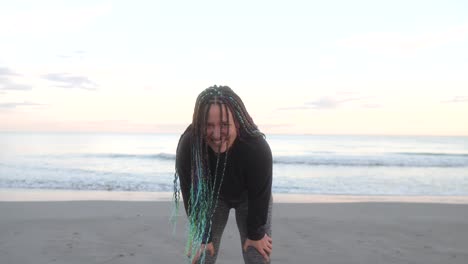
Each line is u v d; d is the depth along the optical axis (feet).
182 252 14.93
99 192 37.04
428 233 18.12
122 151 113.70
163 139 244.83
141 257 14.33
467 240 16.97
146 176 54.13
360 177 53.72
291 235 17.71
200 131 7.66
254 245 8.46
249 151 7.88
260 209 8.21
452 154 99.04
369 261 14.17
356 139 259.80
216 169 8.16
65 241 16.25
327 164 72.28
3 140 213.25
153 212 22.89
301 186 44.16
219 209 8.96
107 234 17.44
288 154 105.50
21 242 16.03
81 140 218.18
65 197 33.73
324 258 14.49
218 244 9.12
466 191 41.29
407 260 14.30
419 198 34.50
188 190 8.43
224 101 7.57
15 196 34.27
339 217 21.88
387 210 24.77
